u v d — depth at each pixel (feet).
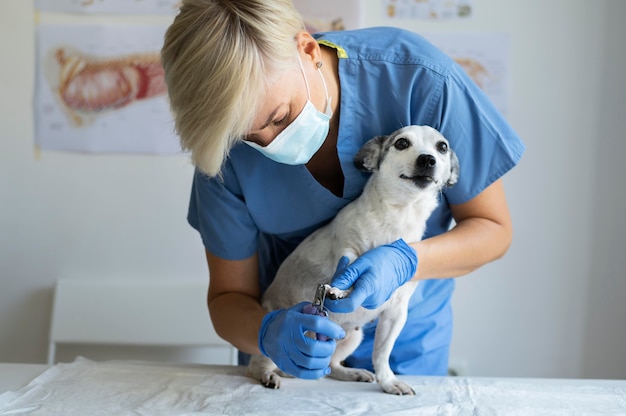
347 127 3.80
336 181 4.03
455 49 6.54
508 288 6.77
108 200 6.84
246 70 2.95
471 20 6.52
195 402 3.48
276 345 3.42
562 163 6.61
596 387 3.71
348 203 4.00
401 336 4.40
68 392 3.59
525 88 6.56
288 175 3.88
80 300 6.71
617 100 6.52
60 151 6.79
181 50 3.04
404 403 3.47
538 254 6.71
